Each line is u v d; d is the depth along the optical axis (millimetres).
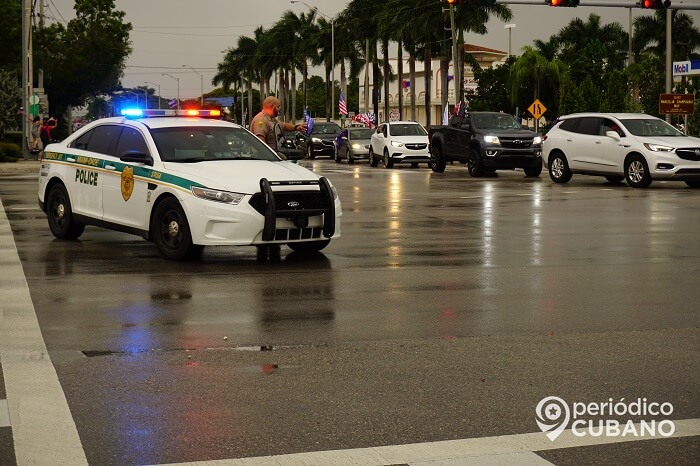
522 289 10781
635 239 15414
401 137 40938
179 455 5383
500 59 116062
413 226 17328
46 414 6129
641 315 9312
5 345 8016
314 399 6484
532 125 87938
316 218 12961
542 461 5309
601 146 28109
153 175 13234
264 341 8195
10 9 69250
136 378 7000
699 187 27359
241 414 6145
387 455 5395
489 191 25812
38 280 11328
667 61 39250
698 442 5621
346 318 9164
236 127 14391
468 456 5387
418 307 9719
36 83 79062
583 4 34000
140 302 9953
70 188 14875
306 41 101250
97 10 84375
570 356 7668
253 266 12508
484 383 6875
